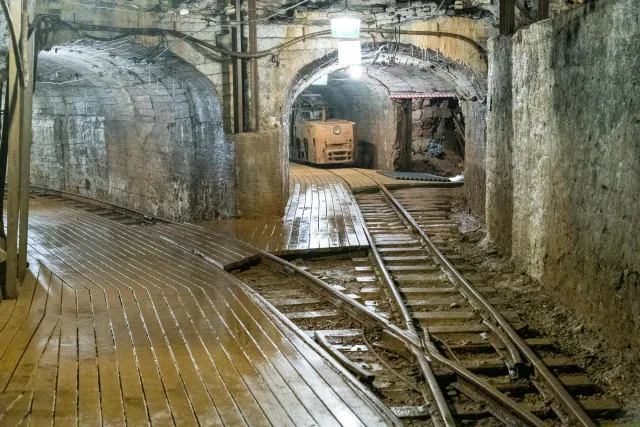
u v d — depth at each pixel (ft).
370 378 23.31
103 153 73.05
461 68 53.93
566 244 29.99
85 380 20.70
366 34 51.49
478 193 54.95
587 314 27.58
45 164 85.10
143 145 64.59
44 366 21.81
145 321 27.12
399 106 81.66
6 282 30.01
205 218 55.57
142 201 66.44
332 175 81.20
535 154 34.17
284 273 38.17
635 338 23.34
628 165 24.11
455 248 44.01
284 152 54.85
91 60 54.90
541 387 22.81
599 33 26.45
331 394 19.83
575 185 29.01
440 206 59.67
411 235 47.65
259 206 52.08
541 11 39.91
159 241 45.34
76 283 33.45
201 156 55.26
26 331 25.57
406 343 26.12
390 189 70.44
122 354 23.15
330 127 89.66
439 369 23.76
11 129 29.01
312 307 32.60
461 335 27.94
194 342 24.50
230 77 49.88
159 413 18.38
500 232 41.39
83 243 44.78
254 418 18.16
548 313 29.99
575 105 28.99
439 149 84.79
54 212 60.23
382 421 18.10
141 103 61.36
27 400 19.07
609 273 25.53
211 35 48.91
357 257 42.50
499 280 35.86
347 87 90.48
